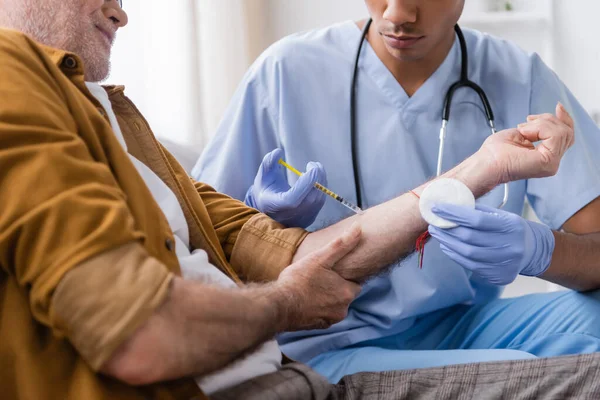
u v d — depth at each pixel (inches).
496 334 64.8
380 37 68.0
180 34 96.2
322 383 44.3
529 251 52.7
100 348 32.3
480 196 53.8
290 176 67.1
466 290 65.3
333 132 67.6
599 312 61.3
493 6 123.4
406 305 63.2
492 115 67.6
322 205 60.2
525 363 45.0
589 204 65.3
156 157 49.4
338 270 50.3
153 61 96.5
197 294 34.9
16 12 45.6
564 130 53.5
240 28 102.6
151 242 39.2
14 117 34.9
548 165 52.2
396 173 66.5
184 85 97.0
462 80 68.1
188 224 49.4
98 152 38.7
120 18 49.3
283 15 117.0
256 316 37.6
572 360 44.2
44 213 33.0
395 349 64.3
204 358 34.7
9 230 33.1
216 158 70.8
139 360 33.1
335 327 63.6
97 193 34.6
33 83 37.0
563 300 63.9
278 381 42.8
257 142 69.9
